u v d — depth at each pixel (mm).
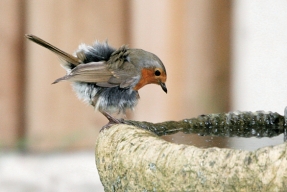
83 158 11883
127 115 12117
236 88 12734
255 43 13336
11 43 11492
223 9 12266
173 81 12172
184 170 6156
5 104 11555
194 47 12188
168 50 12094
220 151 6055
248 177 5855
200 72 12242
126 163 6699
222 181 5957
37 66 11570
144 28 12000
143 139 6762
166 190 6305
